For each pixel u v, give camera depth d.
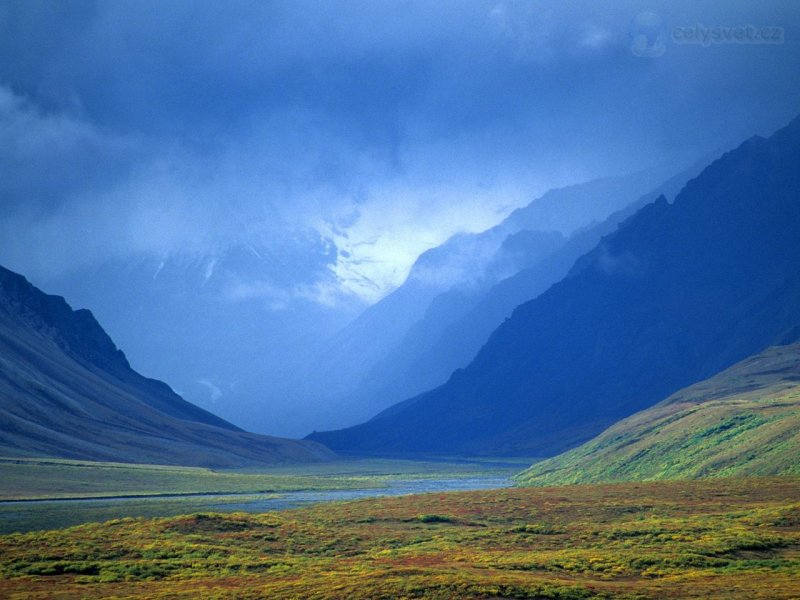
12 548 86.19
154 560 81.69
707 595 58.88
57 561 80.25
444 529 102.25
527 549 86.25
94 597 64.44
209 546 88.56
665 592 60.47
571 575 70.25
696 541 83.19
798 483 122.31
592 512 110.38
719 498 114.88
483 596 59.12
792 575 66.88
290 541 94.00
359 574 68.81
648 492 126.31
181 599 61.97
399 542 93.31
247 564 79.50
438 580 62.47
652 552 78.75
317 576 70.06
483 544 90.25
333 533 99.50
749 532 86.06
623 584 64.69
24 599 64.31
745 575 67.62
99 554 83.94
